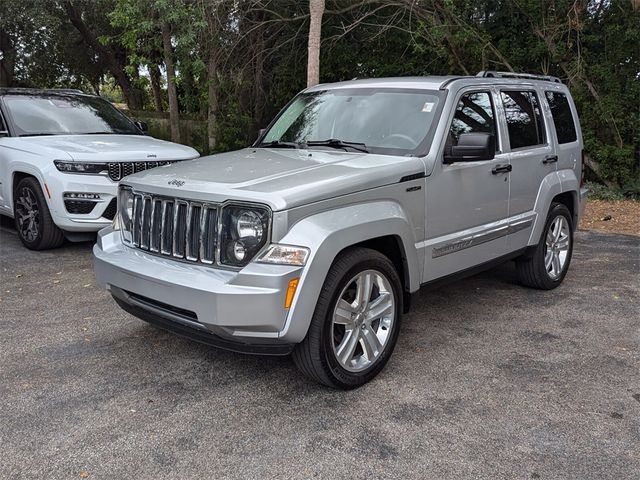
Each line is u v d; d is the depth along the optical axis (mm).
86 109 8500
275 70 15492
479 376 4012
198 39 13055
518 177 5199
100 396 3688
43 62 19391
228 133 15117
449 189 4414
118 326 4852
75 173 6715
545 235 5750
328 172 3824
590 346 4543
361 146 4543
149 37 13383
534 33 13781
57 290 5789
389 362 4223
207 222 3594
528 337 4719
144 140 7883
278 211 3357
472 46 13734
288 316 3354
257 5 13734
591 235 9078
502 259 5180
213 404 3607
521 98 5492
